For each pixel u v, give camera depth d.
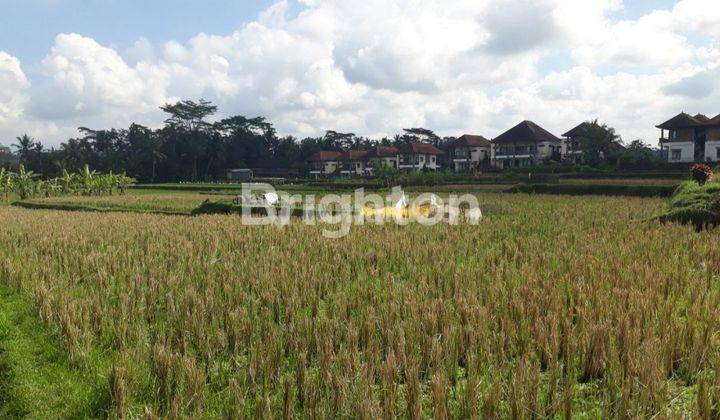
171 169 104.38
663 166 55.06
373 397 6.40
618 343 7.56
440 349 7.45
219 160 106.88
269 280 11.88
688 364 7.22
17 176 60.03
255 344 8.24
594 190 41.72
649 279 10.77
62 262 15.22
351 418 6.19
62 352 8.67
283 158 116.31
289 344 8.36
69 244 18.38
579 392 6.82
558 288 10.49
